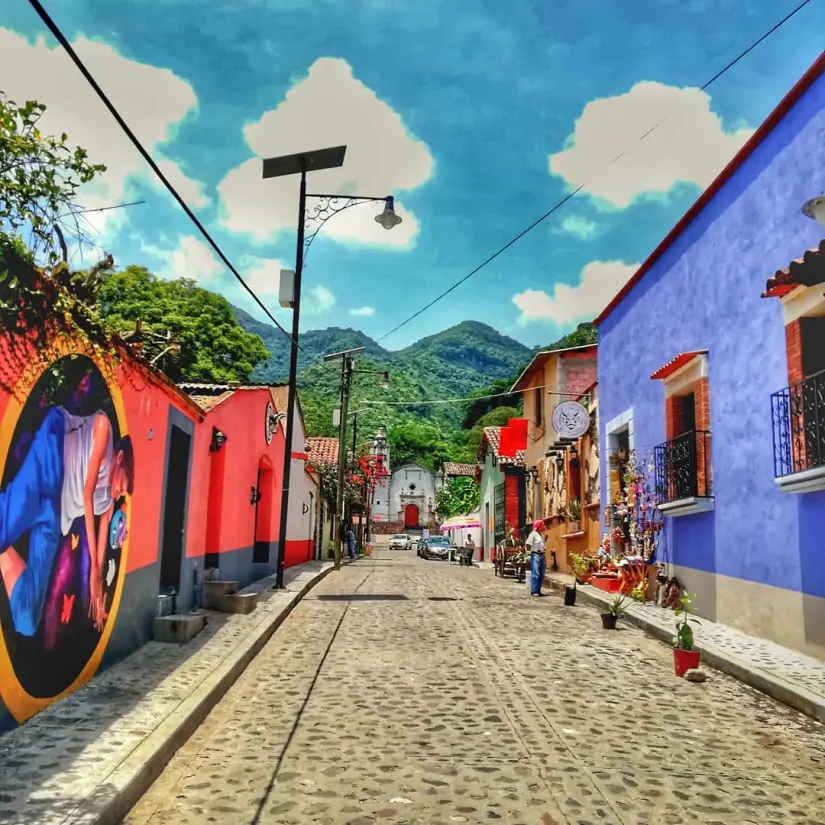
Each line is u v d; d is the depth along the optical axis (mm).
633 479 15070
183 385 14148
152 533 9039
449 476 73812
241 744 6012
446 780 5277
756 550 10266
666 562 13656
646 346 14883
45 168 5039
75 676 6801
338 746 5984
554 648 10203
